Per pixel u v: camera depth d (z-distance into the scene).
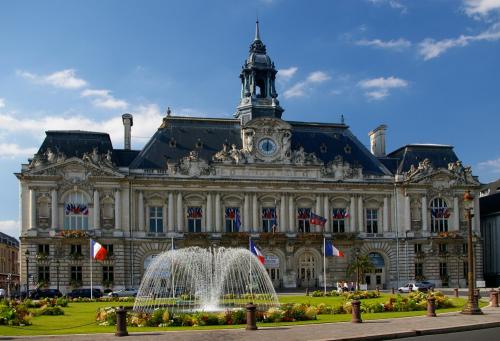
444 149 112.81
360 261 97.25
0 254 169.25
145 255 97.88
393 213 106.69
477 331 38.56
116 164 99.25
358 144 110.88
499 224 113.88
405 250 105.94
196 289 79.50
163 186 99.25
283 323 42.69
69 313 54.19
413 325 40.12
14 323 43.03
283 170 103.31
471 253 48.38
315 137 109.12
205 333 37.09
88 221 96.25
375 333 36.28
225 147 101.75
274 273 101.31
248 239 99.38
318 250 102.81
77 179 96.06
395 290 101.06
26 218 94.31
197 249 93.50
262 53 111.94
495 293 56.38
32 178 94.62
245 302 62.88
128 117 105.56
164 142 102.50
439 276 106.75
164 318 42.47
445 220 108.62
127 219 97.44
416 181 106.88
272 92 110.75
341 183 104.50
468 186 109.00
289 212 103.00
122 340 34.44
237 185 101.44
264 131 103.19
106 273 95.88
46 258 93.81
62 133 99.38
